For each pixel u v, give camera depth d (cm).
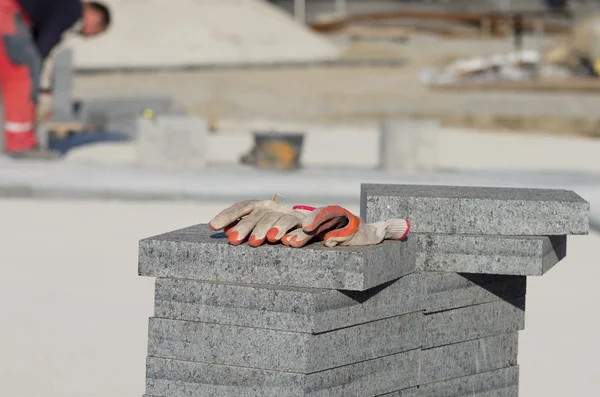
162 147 2219
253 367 563
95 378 795
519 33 7175
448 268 631
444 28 8000
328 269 557
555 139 3506
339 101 4628
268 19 6538
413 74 5434
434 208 636
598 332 976
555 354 893
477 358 664
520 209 631
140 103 3161
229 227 603
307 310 550
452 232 636
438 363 639
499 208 631
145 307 1055
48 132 2677
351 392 579
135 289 1145
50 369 821
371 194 651
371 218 646
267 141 2205
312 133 3556
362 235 583
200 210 1758
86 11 2581
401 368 613
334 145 3106
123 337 930
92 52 5741
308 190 1838
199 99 4584
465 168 2383
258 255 570
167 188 1881
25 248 1402
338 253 555
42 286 1155
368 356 588
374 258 566
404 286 611
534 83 4809
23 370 816
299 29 6588
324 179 2019
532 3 9525
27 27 2364
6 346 892
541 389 783
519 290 689
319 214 570
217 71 5531
